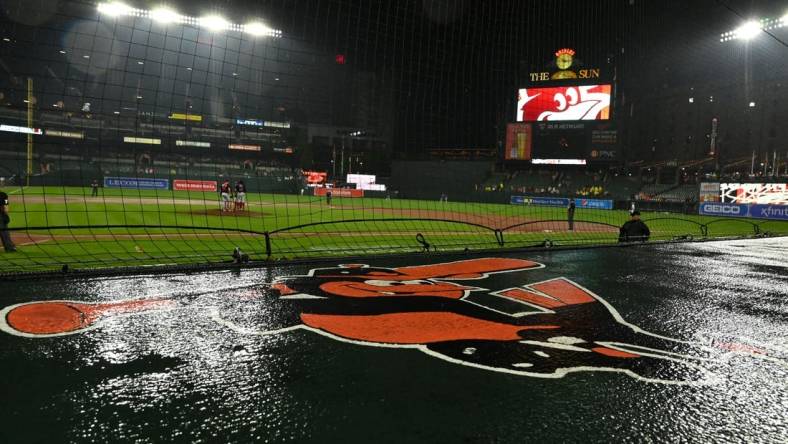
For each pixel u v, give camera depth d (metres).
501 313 5.46
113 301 5.55
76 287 6.24
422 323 4.93
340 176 66.88
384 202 48.69
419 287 6.92
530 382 3.37
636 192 54.03
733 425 2.78
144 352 3.86
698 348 4.32
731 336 4.79
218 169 57.84
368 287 6.80
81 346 3.97
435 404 2.98
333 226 19.81
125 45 53.66
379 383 3.30
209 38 49.41
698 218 36.66
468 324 4.94
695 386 3.37
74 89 50.81
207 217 21.08
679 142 88.06
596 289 7.21
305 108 64.12
